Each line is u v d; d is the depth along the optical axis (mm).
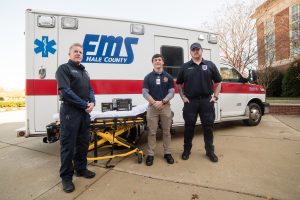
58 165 3924
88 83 3176
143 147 4867
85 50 4434
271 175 3234
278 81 15570
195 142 5117
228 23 14367
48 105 4199
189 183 3061
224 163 3738
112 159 4066
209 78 3826
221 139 5316
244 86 6633
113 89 4637
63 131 2928
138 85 4832
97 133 3850
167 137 3834
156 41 5031
